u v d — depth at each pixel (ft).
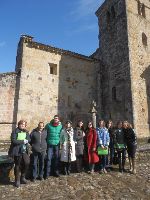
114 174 28.94
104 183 25.25
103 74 70.33
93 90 66.90
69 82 62.75
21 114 52.95
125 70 61.77
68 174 28.63
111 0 73.56
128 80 60.03
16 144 24.58
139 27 68.23
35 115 55.01
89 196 21.35
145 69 64.13
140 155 37.04
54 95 59.16
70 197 21.04
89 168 30.12
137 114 57.26
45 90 58.03
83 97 64.28
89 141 30.12
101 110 66.28
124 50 63.72
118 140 30.96
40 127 26.81
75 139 29.94
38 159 27.12
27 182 25.45
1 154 35.06
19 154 24.41
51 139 27.45
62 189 23.18
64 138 28.45
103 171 29.48
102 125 31.19
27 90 55.31
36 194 21.77
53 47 61.16
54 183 25.07
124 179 26.89
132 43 63.82
